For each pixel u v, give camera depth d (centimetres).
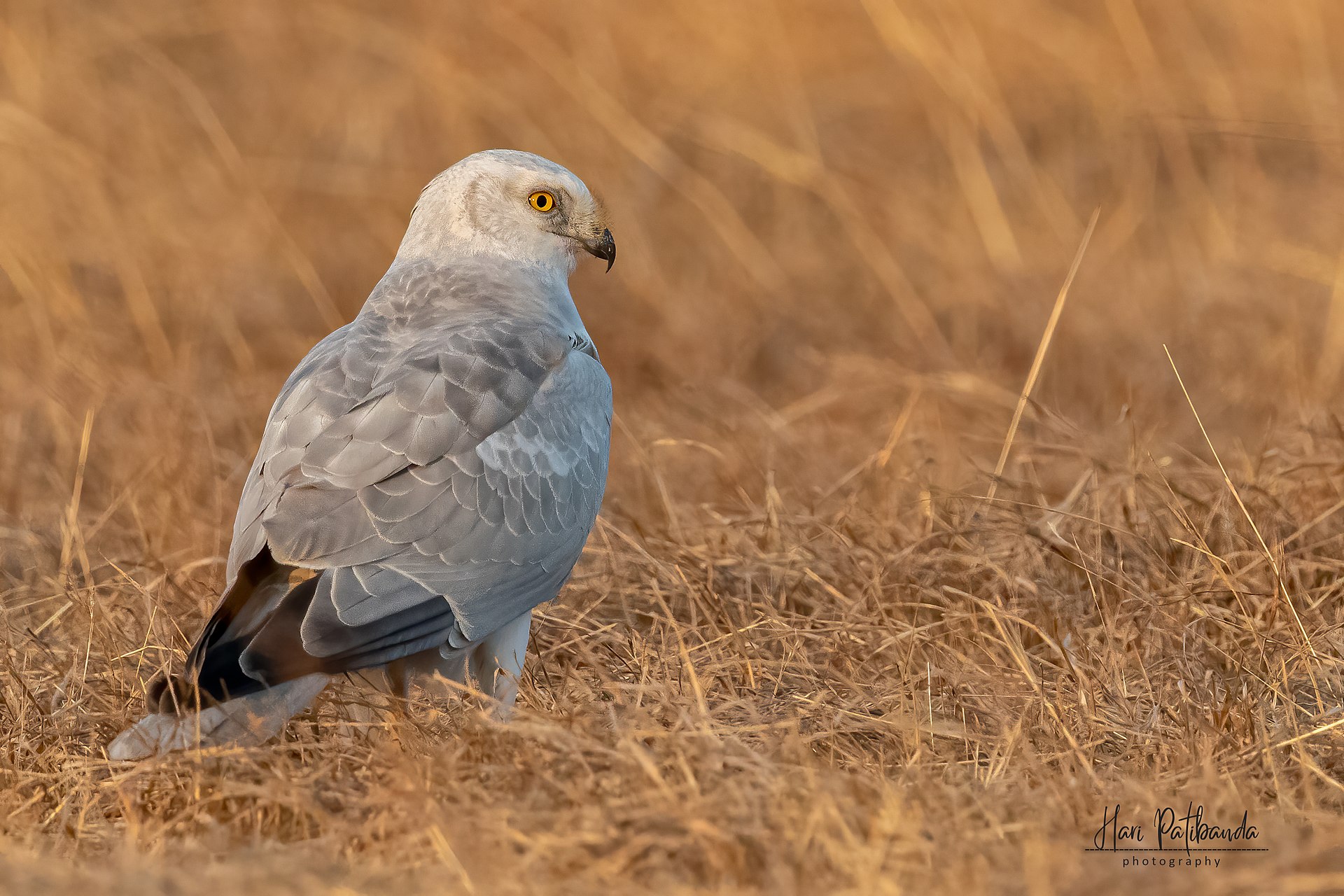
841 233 2016
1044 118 2225
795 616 1006
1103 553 1064
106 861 712
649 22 2347
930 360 1622
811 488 1262
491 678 880
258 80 2278
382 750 786
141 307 1684
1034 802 740
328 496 800
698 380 1584
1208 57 2228
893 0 2155
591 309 1808
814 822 686
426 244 1009
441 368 852
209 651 766
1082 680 863
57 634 1012
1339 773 786
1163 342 1619
